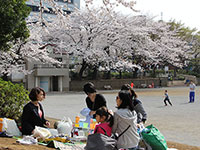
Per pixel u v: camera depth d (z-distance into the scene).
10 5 11.28
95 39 38.31
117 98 5.27
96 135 4.95
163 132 9.80
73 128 7.56
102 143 4.89
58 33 36.03
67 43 37.69
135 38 40.91
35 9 44.28
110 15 7.98
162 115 14.22
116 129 5.16
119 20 38.81
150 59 44.38
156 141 5.57
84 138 6.70
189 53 58.25
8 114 8.38
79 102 21.52
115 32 37.88
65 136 6.55
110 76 45.09
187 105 19.36
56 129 7.06
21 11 11.80
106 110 5.26
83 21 36.66
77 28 36.81
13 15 11.28
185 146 7.37
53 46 36.84
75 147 5.77
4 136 6.74
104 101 6.79
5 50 12.72
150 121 12.26
